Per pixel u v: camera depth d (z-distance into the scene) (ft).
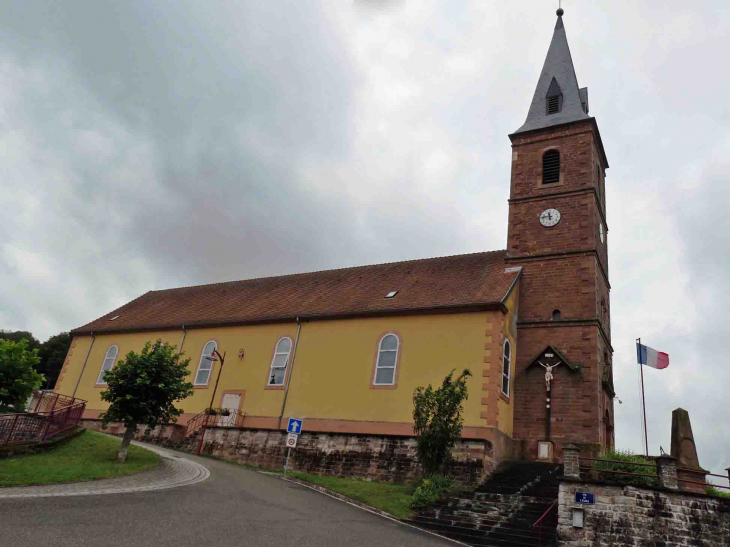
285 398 84.48
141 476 51.52
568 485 48.75
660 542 45.60
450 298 79.41
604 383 78.38
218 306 111.14
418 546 40.11
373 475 66.64
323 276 110.73
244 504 44.62
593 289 79.36
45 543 28.45
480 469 61.87
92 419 97.55
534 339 79.77
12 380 62.95
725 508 46.39
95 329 117.08
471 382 70.13
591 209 84.99
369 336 81.46
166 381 60.85
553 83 101.96
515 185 93.50
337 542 36.88
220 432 80.38
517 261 86.69
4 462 50.55
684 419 57.52
